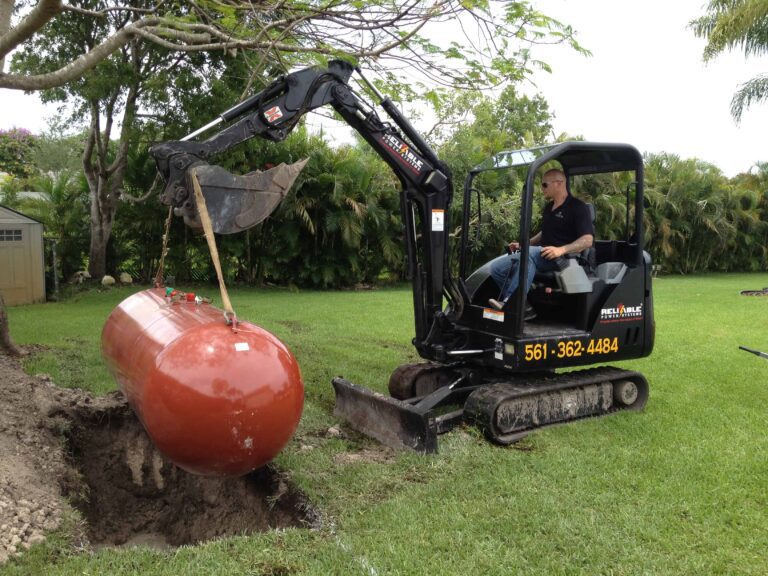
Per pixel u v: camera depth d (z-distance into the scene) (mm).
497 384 5152
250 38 4977
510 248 5648
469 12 4262
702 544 3416
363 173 14992
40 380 5781
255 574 3049
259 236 15000
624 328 5426
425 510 3721
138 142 12195
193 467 3350
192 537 4301
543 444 4820
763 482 4188
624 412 5625
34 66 11430
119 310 4453
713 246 23250
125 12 11375
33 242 11398
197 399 3174
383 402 4875
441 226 5355
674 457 4586
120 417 5191
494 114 23062
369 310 11570
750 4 14695
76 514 3625
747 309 12320
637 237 5453
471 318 5426
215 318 3699
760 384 6672
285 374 3396
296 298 13328
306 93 4648
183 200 3977
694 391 6387
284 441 3428
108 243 13898
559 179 5430
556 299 5473
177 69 11594
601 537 3424
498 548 3312
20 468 3916
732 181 26156
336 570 3096
